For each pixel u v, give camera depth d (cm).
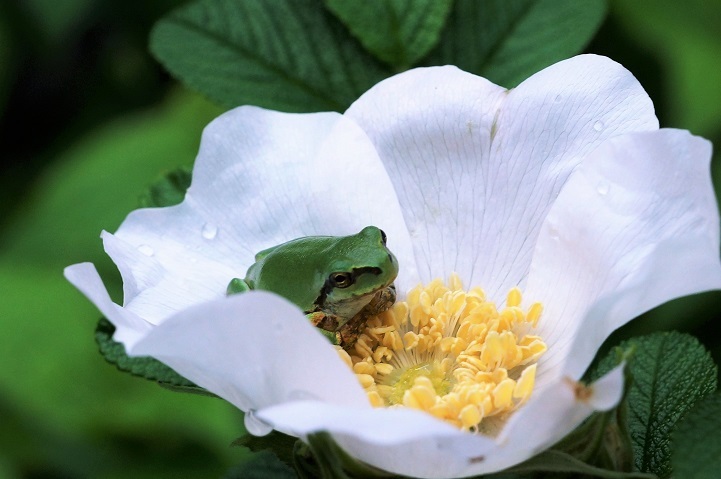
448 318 35
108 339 36
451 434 31
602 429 32
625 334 41
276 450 33
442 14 38
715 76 43
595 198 34
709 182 32
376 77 38
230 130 36
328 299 35
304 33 39
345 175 36
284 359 32
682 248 31
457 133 36
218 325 31
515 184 35
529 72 38
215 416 44
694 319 42
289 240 36
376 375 35
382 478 32
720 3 43
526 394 34
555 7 38
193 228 36
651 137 33
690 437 32
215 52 38
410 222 36
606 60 35
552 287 35
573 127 35
